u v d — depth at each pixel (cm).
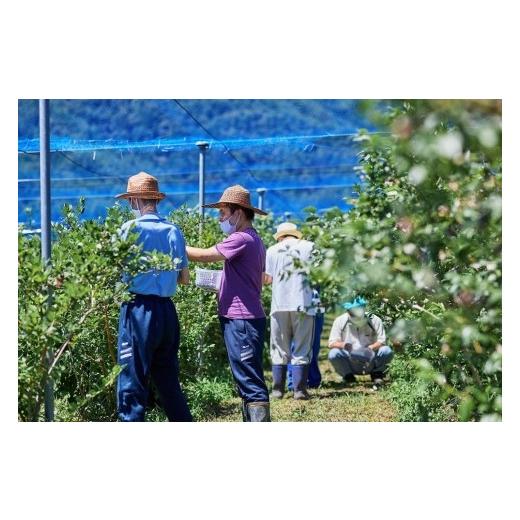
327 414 1400
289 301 1562
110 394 1164
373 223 679
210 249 1120
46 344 880
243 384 1125
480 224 607
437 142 487
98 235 924
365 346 1780
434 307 757
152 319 1017
